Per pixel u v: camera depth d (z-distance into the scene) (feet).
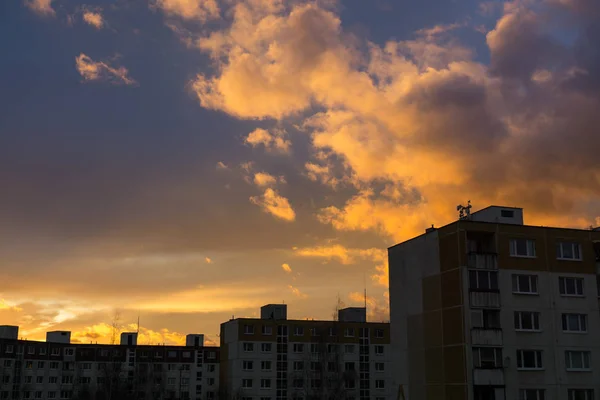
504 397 198.08
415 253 228.63
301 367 445.78
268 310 468.34
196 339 538.88
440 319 212.02
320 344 431.43
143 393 492.95
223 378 458.50
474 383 196.95
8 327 480.64
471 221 210.79
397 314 234.79
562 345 208.33
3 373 461.37
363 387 456.86
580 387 206.49
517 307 207.00
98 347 510.58
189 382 521.24
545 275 212.64
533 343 205.46
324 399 421.59
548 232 217.15
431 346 215.10
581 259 218.59
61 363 493.77
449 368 205.46
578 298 214.07
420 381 218.38
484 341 200.44
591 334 212.43
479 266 207.10
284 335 449.89
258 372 437.58
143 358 516.73
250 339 441.27
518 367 201.98
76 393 485.56
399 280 236.02
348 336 463.83
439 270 215.31
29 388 472.85
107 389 475.72
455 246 209.36
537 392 202.08
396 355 232.32
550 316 209.46
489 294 205.16
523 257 212.23
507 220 229.86
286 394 439.22
